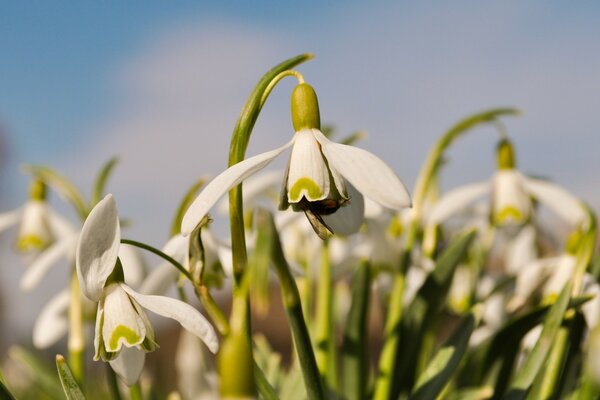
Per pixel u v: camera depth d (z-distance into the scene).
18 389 0.60
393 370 0.43
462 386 0.45
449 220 0.52
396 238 0.49
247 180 0.46
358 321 0.44
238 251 0.34
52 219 0.51
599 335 0.38
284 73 0.35
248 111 0.34
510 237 0.52
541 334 0.39
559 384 0.40
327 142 0.35
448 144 0.44
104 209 0.34
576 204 0.46
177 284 0.39
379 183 0.34
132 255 0.45
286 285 0.36
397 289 0.44
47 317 0.50
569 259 0.44
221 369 0.31
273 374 0.48
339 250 0.53
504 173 0.47
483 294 0.52
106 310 0.34
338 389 0.48
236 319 0.33
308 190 0.34
